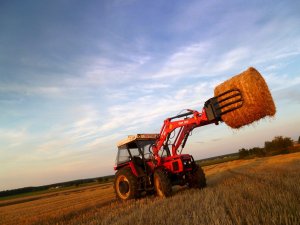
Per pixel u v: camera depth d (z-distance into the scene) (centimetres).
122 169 1208
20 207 2205
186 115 1038
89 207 1257
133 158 1197
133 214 743
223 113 820
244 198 738
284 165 1962
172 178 1127
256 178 1244
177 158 1102
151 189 1097
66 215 1114
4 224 1202
